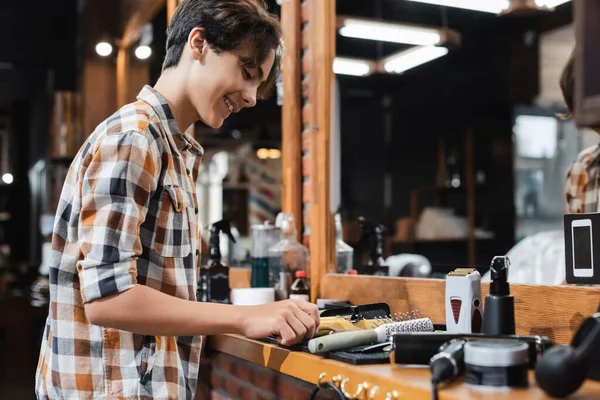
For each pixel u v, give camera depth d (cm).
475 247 263
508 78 299
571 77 177
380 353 115
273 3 223
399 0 257
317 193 203
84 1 478
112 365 122
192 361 143
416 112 326
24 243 632
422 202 343
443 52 285
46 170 550
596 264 109
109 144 117
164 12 351
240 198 328
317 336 128
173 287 128
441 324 139
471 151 355
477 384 90
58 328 124
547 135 279
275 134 303
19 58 544
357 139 283
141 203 118
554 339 122
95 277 112
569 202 167
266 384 156
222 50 130
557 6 240
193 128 335
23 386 396
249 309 120
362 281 177
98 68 474
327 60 209
